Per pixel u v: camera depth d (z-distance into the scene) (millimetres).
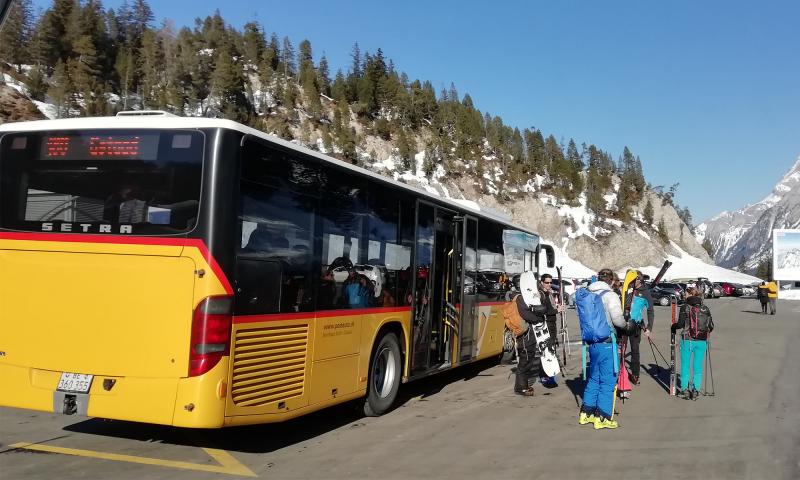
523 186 123062
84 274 5391
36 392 5434
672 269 110562
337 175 6801
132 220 5340
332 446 6535
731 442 7000
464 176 118938
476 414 8320
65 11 113938
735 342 18812
